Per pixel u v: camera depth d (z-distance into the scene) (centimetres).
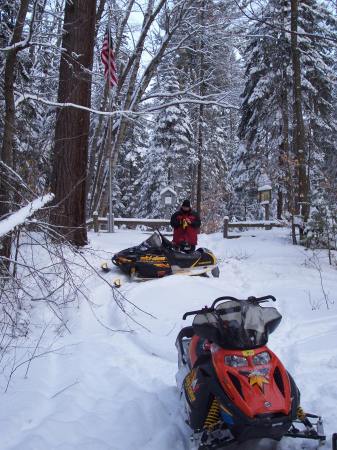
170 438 395
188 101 1994
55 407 446
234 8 2083
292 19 1580
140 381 519
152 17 2000
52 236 641
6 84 773
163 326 691
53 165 1072
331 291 896
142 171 3397
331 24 2166
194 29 2133
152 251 971
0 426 409
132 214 3912
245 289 909
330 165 2094
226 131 3981
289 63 2247
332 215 1248
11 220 504
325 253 1336
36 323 685
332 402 446
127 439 398
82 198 1104
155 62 2017
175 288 834
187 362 436
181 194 3256
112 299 807
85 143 1099
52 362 554
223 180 3362
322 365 537
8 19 1109
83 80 1067
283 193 2502
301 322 702
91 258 1062
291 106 2325
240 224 1802
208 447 341
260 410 318
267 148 2473
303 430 392
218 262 1152
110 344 618
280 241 1608
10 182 725
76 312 734
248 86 2467
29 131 844
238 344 352
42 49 1274
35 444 377
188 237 1073
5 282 646
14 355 571
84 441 389
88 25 1096
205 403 359
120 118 2012
